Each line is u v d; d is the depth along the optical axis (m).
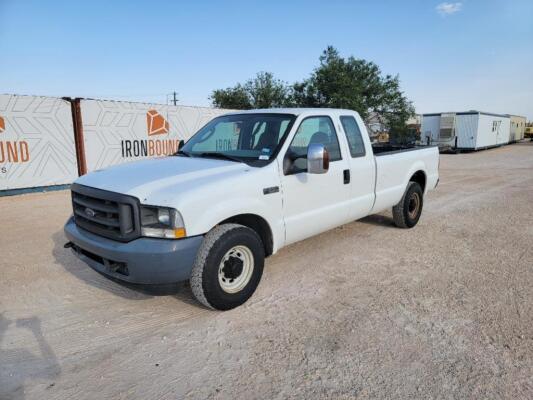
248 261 3.85
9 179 10.53
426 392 2.65
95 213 3.59
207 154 4.59
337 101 36.09
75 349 3.17
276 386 2.72
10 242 5.95
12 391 2.68
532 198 10.00
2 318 3.65
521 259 5.23
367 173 5.36
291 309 3.81
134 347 3.19
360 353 3.09
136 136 13.00
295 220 4.32
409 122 43.44
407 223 6.63
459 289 4.28
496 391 2.66
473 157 25.55
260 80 46.19
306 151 4.48
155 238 3.28
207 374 2.85
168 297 4.08
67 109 11.39
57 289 4.27
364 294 4.16
